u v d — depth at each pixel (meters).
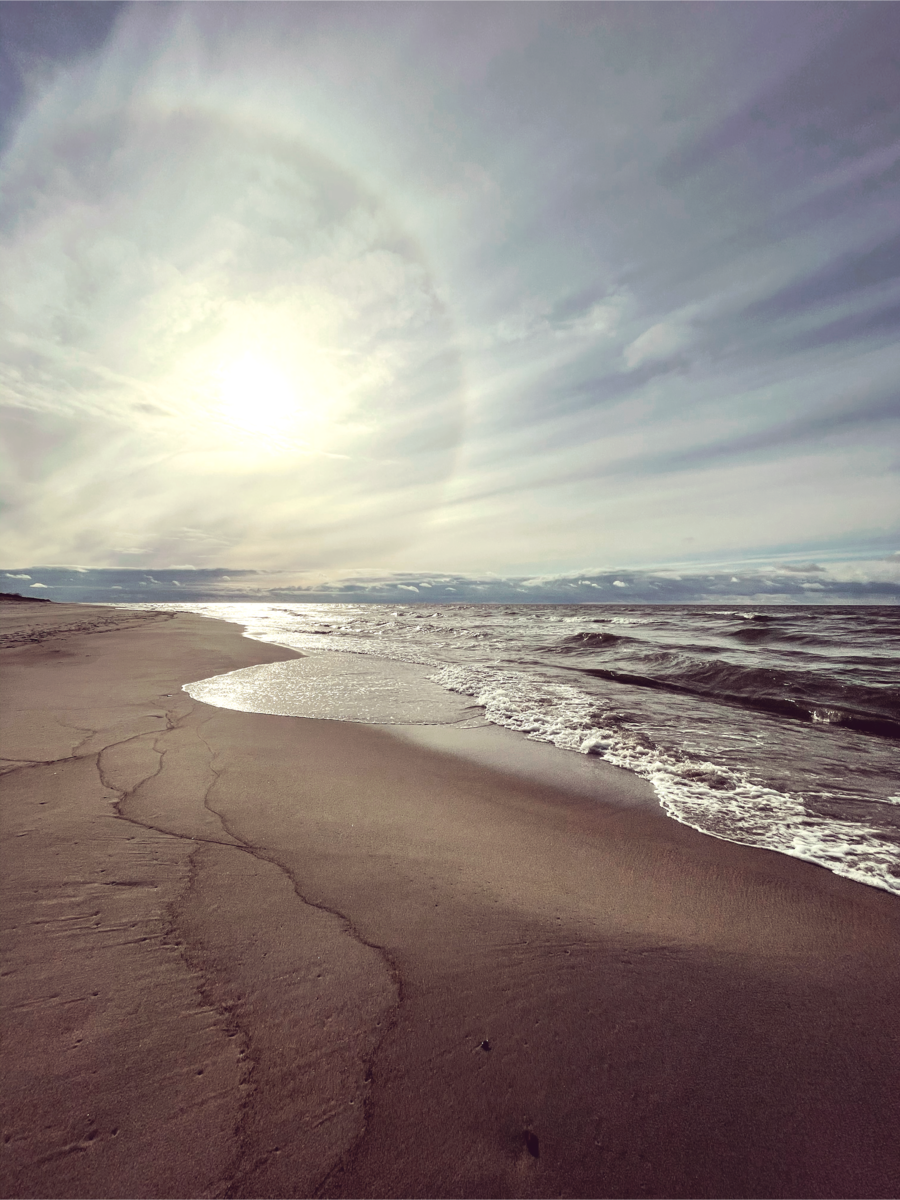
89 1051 1.52
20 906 2.20
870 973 2.09
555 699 7.41
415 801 3.74
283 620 26.47
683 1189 1.29
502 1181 1.28
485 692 7.85
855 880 2.83
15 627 16.69
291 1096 1.44
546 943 2.20
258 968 1.92
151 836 2.92
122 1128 1.32
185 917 2.20
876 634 15.27
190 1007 1.71
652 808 3.78
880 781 4.40
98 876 2.47
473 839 3.19
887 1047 1.71
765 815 3.70
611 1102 1.49
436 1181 1.27
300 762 4.45
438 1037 1.67
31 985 1.76
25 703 6.09
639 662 10.88
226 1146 1.30
